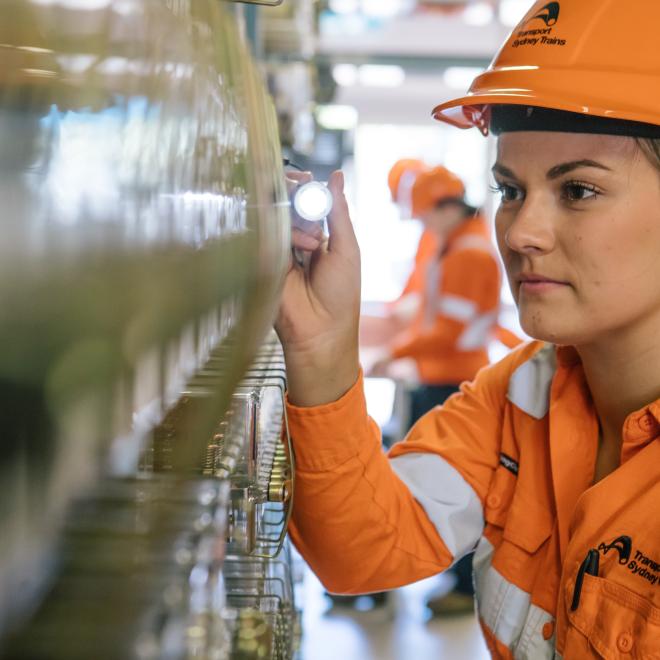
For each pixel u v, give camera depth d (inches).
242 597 37.0
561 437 45.6
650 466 40.5
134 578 13.8
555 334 40.6
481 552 50.7
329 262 44.9
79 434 10.2
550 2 42.2
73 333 9.6
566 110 38.6
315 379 46.1
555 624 44.7
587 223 38.9
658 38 39.6
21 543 9.6
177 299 13.7
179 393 16.4
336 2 284.2
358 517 47.7
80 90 11.4
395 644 140.8
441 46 309.3
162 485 18.8
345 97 355.9
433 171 165.9
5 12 11.4
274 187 30.8
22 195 9.3
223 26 24.4
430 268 169.2
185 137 15.8
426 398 165.6
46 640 11.7
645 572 39.3
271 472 41.6
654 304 40.5
